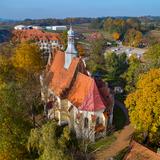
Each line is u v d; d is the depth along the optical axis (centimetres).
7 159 4816
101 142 7338
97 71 14350
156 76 7100
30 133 4778
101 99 7638
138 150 5534
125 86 11475
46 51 19838
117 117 8825
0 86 5747
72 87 8400
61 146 4459
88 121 7594
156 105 6544
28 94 7531
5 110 4956
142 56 18488
